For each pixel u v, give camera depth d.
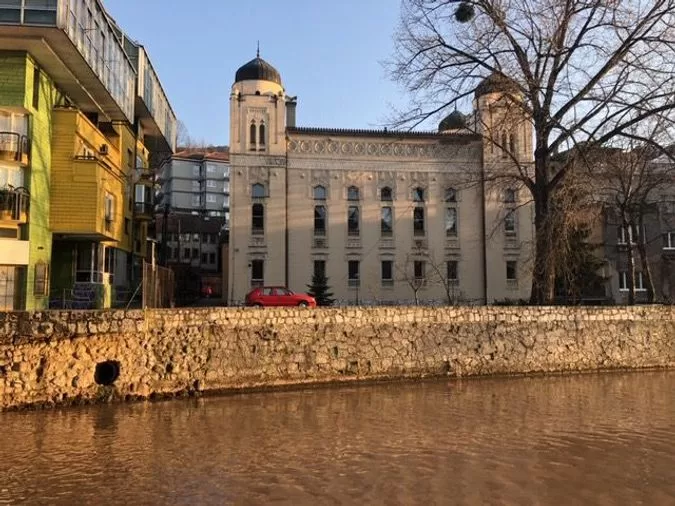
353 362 20.42
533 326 22.94
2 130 22.88
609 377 22.28
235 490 9.56
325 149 43.38
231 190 41.97
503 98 24.92
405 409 16.27
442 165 44.91
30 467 10.82
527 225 45.53
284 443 12.56
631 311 24.45
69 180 25.45
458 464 11.05
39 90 24.16
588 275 37.94
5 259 22.44
